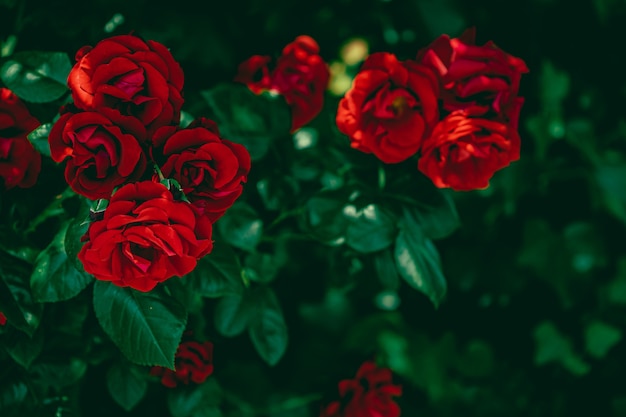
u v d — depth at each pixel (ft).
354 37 3.37
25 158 2.40
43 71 2.38
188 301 2.61
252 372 3.19
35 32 2.78
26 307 2.39
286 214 2.74
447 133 2.34
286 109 2.72
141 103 2.20
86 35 2.83
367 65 2.40
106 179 2.16
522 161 3.42
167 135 2.19
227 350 3.04
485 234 3.50
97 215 2.17
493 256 3.54
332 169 2.74
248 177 2.71
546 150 3.52
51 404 2.72
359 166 2.60
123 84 2.17
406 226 2.55
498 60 2.39
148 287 2.13
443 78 2.39
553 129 3.47
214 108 2.65
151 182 2.10
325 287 3.30
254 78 2.87
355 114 2.41
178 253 2.07
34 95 2.37
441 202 2.56
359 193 2.59
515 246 3.55
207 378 2.87
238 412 3.21
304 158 2.76
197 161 2.19
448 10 3.29
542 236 3.50
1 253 2.42
